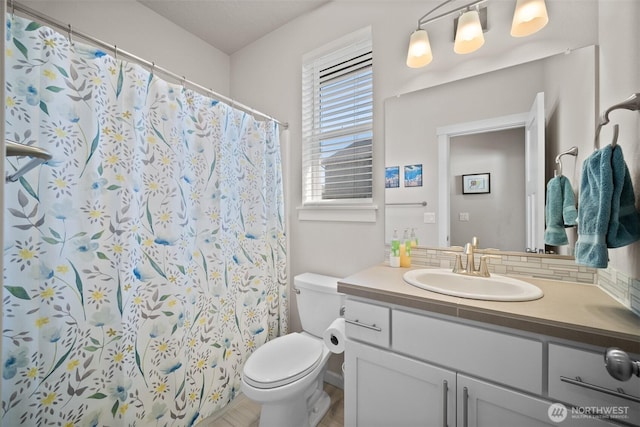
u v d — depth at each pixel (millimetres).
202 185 1504
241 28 2084
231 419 1506
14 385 939
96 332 1106
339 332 1239
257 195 1823
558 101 1132
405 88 1524
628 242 741
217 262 1563
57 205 1021
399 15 1543
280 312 1971
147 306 1262
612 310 828
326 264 1843
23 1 1378
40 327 991
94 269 1104
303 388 1259
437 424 931
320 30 1855
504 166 1259
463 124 1355
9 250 932
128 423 1179
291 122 2025
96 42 1126
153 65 1309
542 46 1170
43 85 988
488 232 1298
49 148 999
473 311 865
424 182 1462
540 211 1181
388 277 1242
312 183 1956
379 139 1618
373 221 1627
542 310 831
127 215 1178
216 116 1575
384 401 1049
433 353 939
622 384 680
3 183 469
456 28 1366
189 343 1427
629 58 831
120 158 1170
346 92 1786
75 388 1061
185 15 1943
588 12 1074
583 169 841
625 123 856
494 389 832
